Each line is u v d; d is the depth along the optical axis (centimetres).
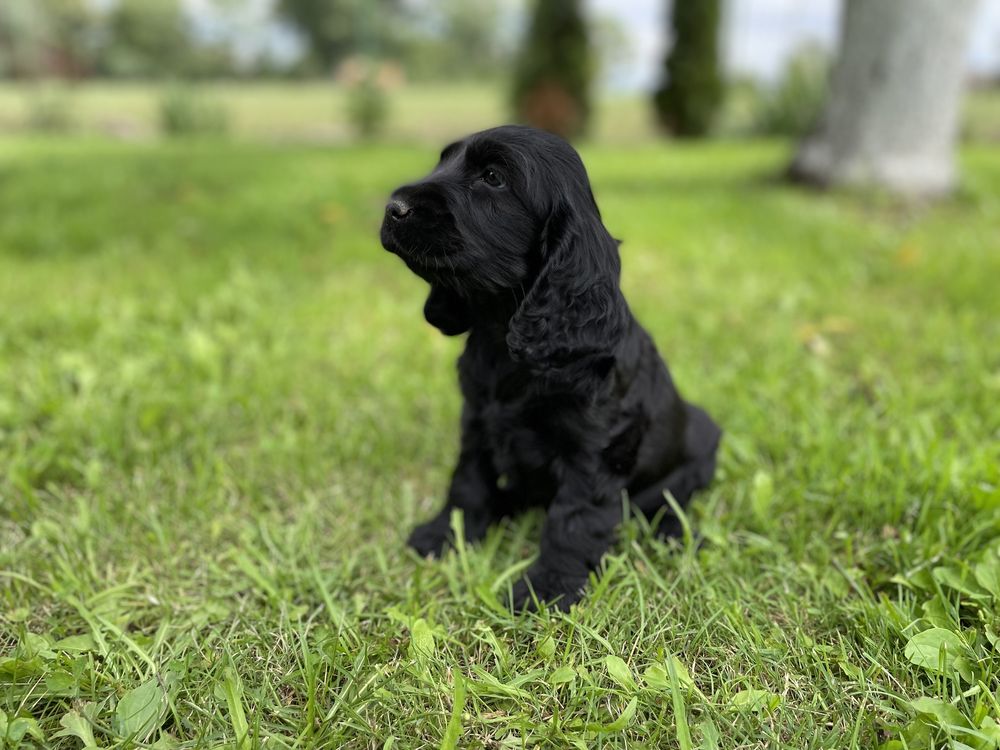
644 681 40
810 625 45
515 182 43
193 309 98
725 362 85
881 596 45
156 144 273
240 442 68
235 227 140
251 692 39
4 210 150
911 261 119
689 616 45
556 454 48
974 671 39
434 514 58
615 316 45
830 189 175
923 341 88
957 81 166
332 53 862
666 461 53
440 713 38
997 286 107
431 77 930
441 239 42
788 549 52
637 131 434
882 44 165
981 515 51
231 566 50
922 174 169
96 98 536
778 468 62
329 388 77
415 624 42
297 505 58
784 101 360
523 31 356
